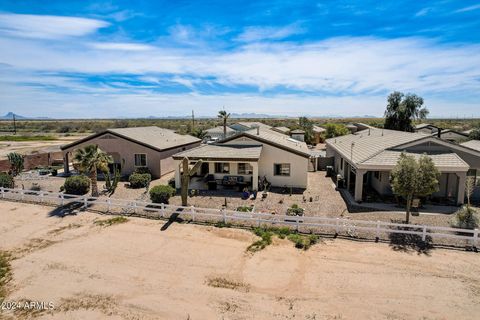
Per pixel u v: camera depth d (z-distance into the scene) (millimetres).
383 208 18312
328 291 10328
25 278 11453
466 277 11016
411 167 14523
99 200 19062
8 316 9383
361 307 9492
